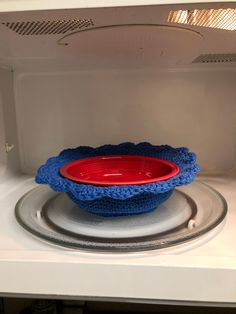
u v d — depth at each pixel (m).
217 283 0.34
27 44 0.48
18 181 0.68
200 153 0.73
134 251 0.37
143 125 0.73
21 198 0.55
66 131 0.74
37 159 0.75
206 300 0.35
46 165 0.52
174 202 0.53
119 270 0.35
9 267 0.36
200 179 0.68
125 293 0.35
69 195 0.47
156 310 0.79
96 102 0.72
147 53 0.56
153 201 0.45
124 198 0.40
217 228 0.43
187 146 0.73
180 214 0.49
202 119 0.71
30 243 0.40
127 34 0.43
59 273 0.36
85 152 0.63
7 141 0.68
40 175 0.46
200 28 0.40
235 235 0.42
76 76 0.71
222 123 0.71
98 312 0.79
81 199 0.41
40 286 0.36
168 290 0.35
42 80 0.71
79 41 0.47
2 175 0.65
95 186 0.42
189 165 0.50
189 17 0.36
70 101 0.72
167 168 0.53
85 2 0.32
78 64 0.66
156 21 0.37
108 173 0.59
